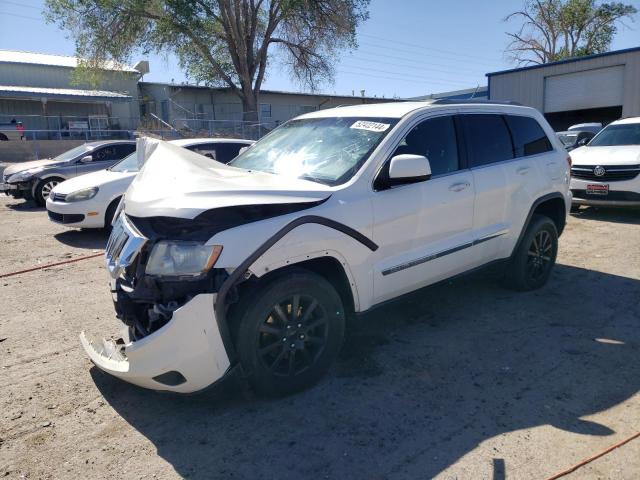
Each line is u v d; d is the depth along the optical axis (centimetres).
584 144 1149
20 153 2058
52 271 662
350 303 371
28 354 418
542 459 280
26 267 684
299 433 308
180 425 319
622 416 318
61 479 273
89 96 3095
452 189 422
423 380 365
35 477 275
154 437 308
